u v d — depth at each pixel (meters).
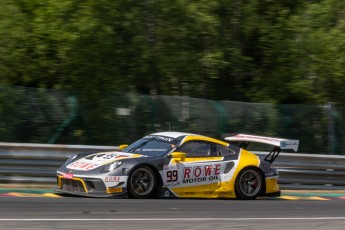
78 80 45.53
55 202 29.02
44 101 40.72
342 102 53.81
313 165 40.91
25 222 23.39
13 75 46.09
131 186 31.27
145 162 31.77
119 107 42.53
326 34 52.69
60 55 45.00
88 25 44.06
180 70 50.53
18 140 39.81
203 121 43.50
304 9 54.72
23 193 32.50
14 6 46.56
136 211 27.33
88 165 31.69
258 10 54.53
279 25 53.09
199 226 24.34
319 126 45.91
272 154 38.84
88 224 23.55
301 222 26.78
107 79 46.03
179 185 32.75
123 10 47.09
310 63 52.88
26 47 45.84
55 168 36.12
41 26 45.22
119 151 34.56
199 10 51.06
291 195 38.53
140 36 48.75
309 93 52.72
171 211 27.95
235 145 38.06
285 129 45.22
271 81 53.81
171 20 49.94
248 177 34.72
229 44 54.00
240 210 29.70
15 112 39.91
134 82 49.34
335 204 34.59
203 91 53.06
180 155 32.44
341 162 41.72
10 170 35.12
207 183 33.53
